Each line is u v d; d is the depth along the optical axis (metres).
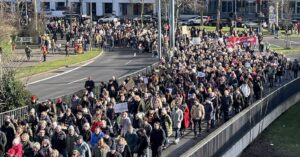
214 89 33.91
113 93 35.75
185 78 38.22
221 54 52.38
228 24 119.06
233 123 27.61
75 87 50.72
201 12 110.69
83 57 71.75
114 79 37.97
